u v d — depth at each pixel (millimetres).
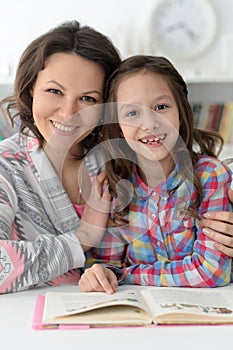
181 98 1229
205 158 1261
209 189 1194
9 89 3189
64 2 3203
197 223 1180
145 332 882
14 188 1236
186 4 3209
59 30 1210
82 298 1007
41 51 1183
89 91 1188
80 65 1179
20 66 1252
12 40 3207
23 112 1287
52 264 1119
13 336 870
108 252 1234
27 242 1132
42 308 987
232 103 3051
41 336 869
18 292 1109
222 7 3234
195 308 956
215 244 1136
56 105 1183
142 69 1177
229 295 1066
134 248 1225
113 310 953
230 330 892
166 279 1140
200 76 3053
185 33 3223
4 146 1289
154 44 3223
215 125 3055
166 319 911
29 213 1234
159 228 1188
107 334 874
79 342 845
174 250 1202
